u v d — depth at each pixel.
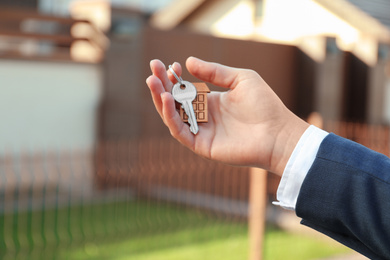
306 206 0.95
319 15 10.40
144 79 7.36
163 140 7.04
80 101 7.39
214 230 5.24
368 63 9.33
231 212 5.72
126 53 7.37
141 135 7.23
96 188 5.44
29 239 4.53
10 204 5.41
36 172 6.04
